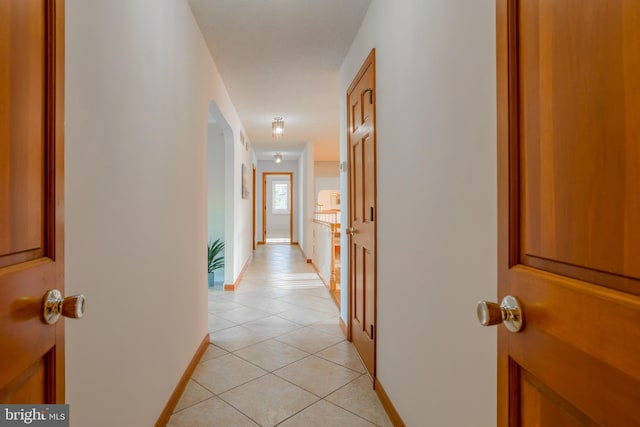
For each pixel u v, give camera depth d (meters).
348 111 3.03
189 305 2.37
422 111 1.46
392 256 1.90
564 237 0.58
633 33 0.45
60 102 0.80
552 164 0.60
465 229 1.12
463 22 1.13
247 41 2.85
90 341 1.12
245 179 6.36
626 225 0.46
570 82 0.56
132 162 1.45
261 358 2.65
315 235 6.62
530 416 0.67
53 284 0.77
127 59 1.39
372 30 2.29
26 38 0.69
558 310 0.57
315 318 3.62
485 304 0.70
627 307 0.45
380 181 2.13
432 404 1.38
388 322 1.97
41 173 0.74
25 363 0.66
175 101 2.05
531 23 0.66
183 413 1.94
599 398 0.49
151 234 1.66
